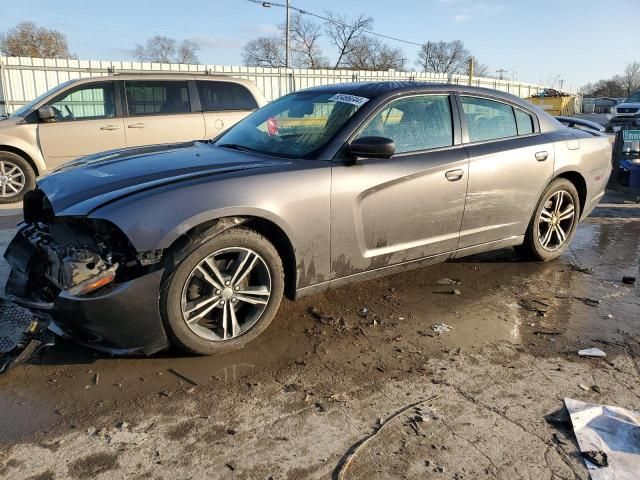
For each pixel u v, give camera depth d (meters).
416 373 3.09
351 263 3.61
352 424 2.61
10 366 2.89
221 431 2.54
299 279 3.41
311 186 3.32
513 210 4.50
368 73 28.34
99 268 2.82
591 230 6.54
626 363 3.26
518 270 4.88
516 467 2.34
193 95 8.59
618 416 2.68
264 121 4.18
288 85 25.73
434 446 2.46
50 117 7.75
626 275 4.84
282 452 2.40
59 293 2.88
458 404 2.79
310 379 2.99
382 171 3.62
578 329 3.72
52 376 2.94
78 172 3.46
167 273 2.90
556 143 4.73
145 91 8.33
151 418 2.61
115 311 2.79
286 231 3.24
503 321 3.82
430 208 3.90
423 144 3.94
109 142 8.12
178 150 3.87
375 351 3.33
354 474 2.28
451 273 4.76
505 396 2.88
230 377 2.99
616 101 41.22
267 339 3.43
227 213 3.00
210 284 3.06
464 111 4.23
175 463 2.32
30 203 3.61
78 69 20.81
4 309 3.47
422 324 3.73
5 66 19.69
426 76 32.84
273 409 2.71
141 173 3.25
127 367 3.05
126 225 2.79
